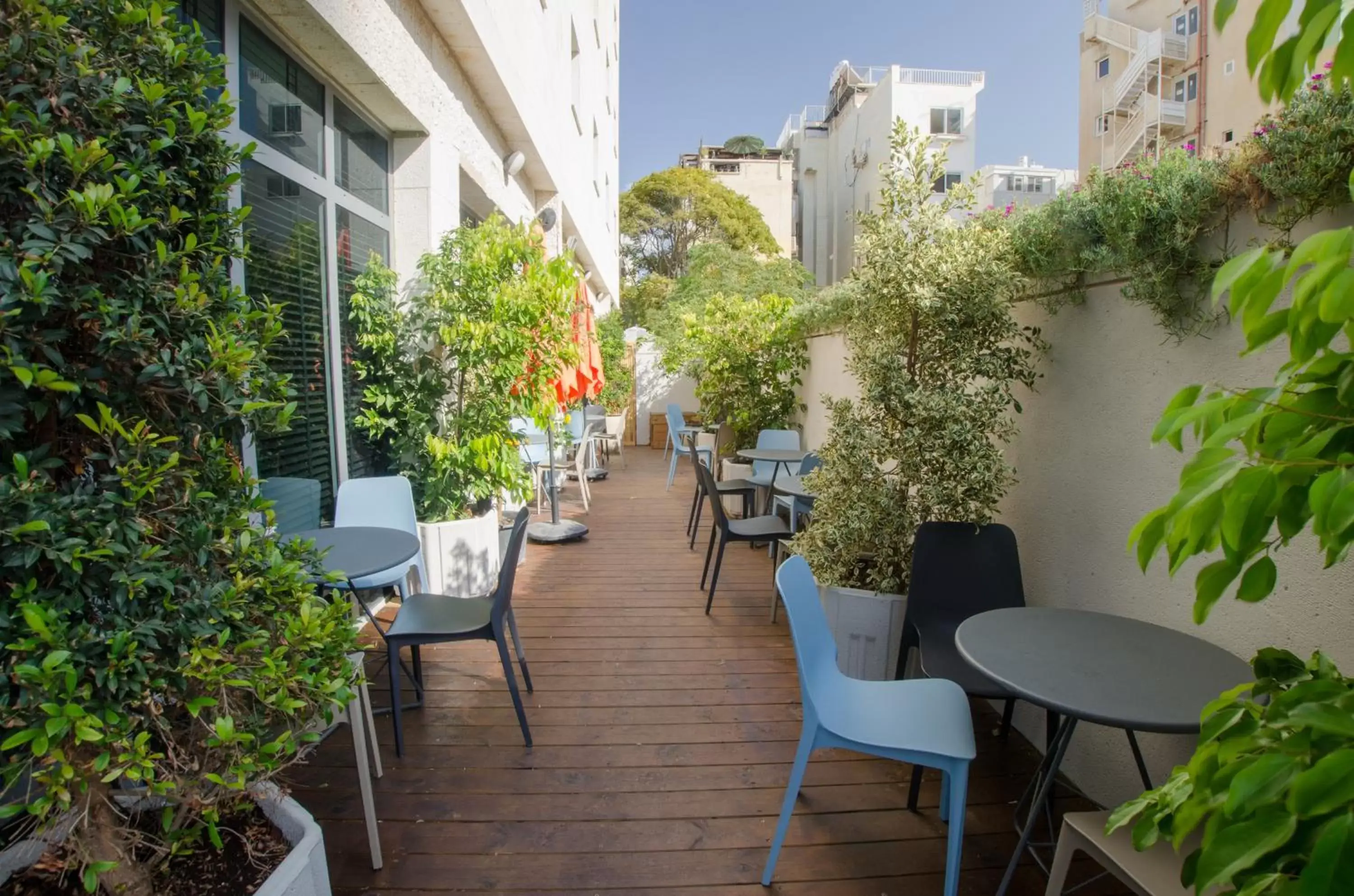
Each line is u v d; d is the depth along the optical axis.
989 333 2.78
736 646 3.51
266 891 1.20
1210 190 1.85
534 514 6.71
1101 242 2.24
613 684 3.06
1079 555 2.46
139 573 1.08
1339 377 0.75
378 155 4.19
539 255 4.15
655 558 5.22
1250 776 0.72
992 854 1.99
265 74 3.02
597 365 6.30
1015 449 2.86
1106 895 1.83
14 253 0.98
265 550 1.37
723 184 31.97
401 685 3.02
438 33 4.38
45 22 1.03
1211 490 0.75
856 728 1.85
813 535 3.13
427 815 2.13
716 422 7.56
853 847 2.02
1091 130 21.27
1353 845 0.61
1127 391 2.22
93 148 1.04
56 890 1.25
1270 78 0.76
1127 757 2.11
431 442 3.82
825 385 6.16
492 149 5.73
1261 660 1.03
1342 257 0.64
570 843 2.01
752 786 2.30
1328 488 0.69
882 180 2.96
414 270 4.34
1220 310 1.86
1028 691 1.57
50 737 0.93
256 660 1.28
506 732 2.63
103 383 1.14
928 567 2.58
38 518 0.98
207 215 1.32
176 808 1.37
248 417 1.36
